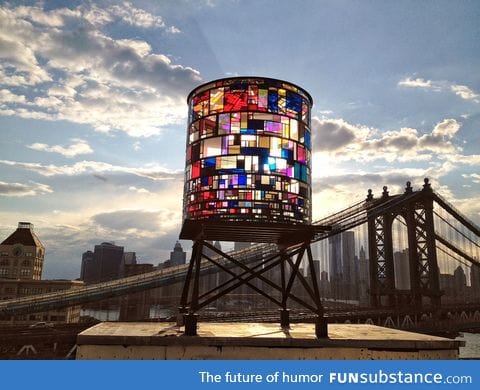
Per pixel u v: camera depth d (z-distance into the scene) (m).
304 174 19.28
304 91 20.33
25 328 45.22
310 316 59.88
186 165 19.88
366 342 15.60
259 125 18.56
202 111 19.38
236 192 17.88
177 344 14.80
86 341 14.48
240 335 15.84
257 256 62.88
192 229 18.53
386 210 98.88
